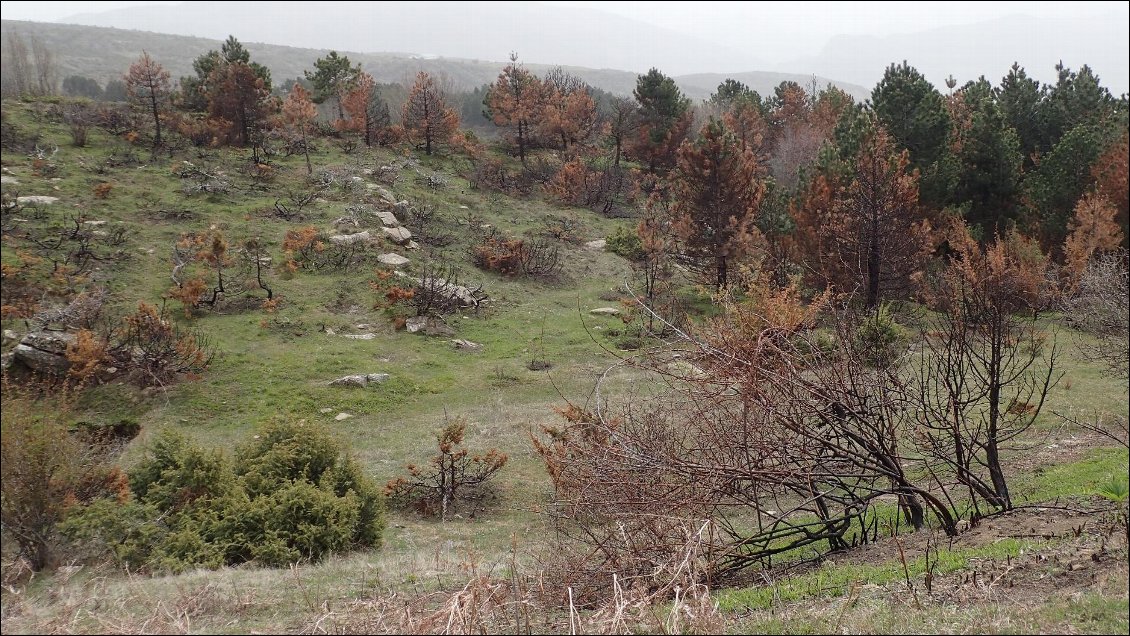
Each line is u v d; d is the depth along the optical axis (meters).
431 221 37.72
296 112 43.62
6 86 65.81
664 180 51.56
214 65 51.94
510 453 17.61
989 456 8.66
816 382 7.31
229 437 18.31
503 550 11.71
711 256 31.69
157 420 18.88
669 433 7.67
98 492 10.73
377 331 25.97
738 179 30.62
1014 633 4.53
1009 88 41.69
